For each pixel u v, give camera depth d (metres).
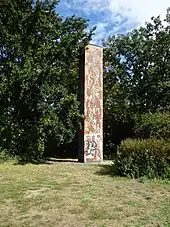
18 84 17.19
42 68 17.56
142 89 28.98
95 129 18.77
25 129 18.89
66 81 19.31
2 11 18.14
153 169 11.60
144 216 6.88
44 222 6.55
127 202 8.08
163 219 6.66
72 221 6.60
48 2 19.05
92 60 19.12
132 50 30.31
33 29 18.62
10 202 8.16
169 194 8.97
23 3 18.58
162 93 27.66
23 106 18.81
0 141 17.95
